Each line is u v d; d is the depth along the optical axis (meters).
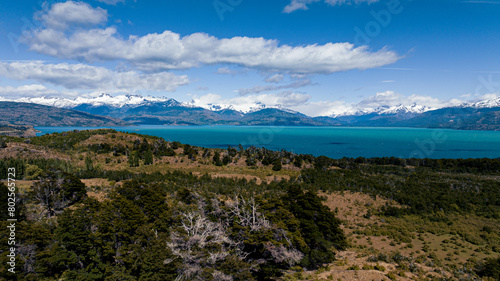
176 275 29.45
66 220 33.22
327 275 34.44
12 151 108.50
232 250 30.06
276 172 115.81
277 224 33.53
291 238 33.47
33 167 86.00
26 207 50.94
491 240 52.00
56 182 59.25
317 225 40.88
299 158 131.00
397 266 38.75
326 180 94.25
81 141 149.62
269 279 33.62
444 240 52.47
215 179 95.31
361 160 153.38
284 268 37.19
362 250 47.00
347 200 76.44
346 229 58.22
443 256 45.25
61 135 155.25
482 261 43.19
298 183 91.69
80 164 114.69
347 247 48.28
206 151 145.12
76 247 32.59
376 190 84.06
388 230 57.31
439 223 62.41
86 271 32.22
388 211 68.38
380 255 42.62
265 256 31.95
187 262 27.86
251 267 29.12
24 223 35.09
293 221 36.16
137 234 35.50
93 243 33.22
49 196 54.94
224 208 37.78
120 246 35.09
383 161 147.88
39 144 132.25
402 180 99.62
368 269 36.22
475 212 69.44
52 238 34.41
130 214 38.88
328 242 38.84
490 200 75.31
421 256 44.25
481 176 112.62
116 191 53.62
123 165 123.44
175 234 30.64
